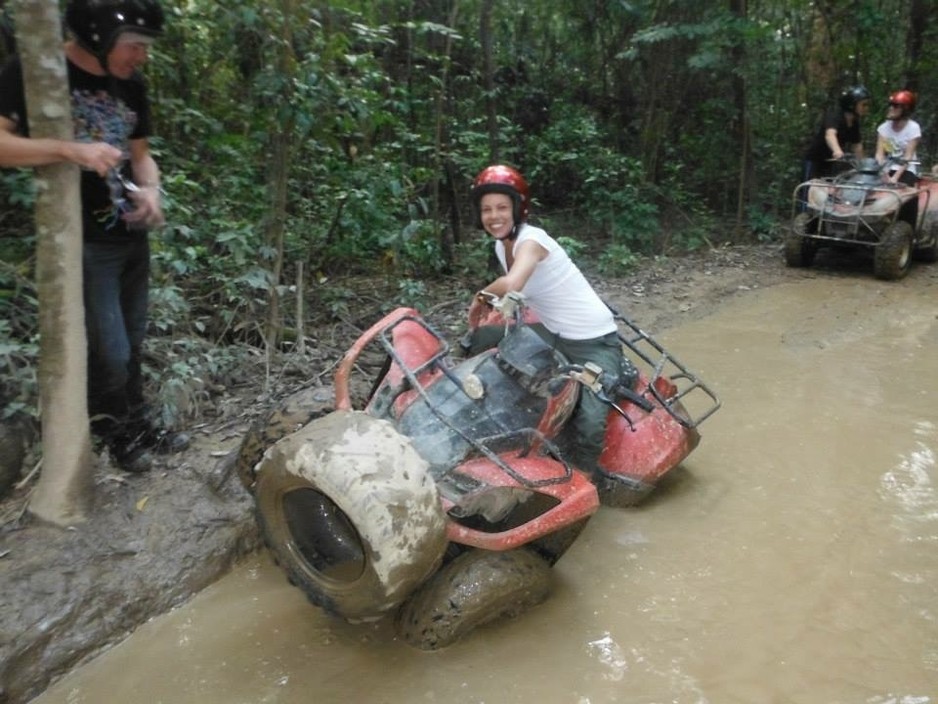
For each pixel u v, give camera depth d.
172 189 5.76
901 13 14.90
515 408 3.52
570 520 3.21
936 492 4.52
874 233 9.39
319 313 6.75
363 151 7.61
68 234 3.34
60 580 3.32
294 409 3.68
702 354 6.74
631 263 9.58
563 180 11.80
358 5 7.11
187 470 4.12
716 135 12.63
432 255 7.97
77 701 2.97
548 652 3.21
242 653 3.20
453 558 3.34
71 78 3.38
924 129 15.21
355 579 2.80
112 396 3.85
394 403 3.59
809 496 4.48
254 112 5.95
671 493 4.52
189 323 5.43
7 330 4.34
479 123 10.12
